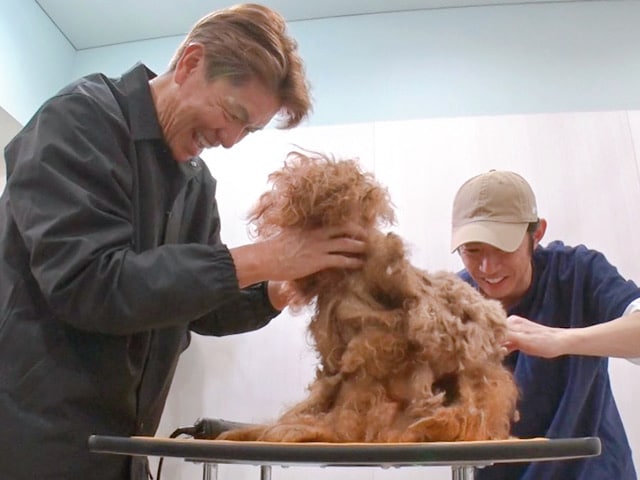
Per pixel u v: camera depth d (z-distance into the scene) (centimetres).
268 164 154
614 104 167
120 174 83
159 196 93
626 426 130
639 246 140
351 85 178
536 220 108
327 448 52
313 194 73
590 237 142
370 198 74
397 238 71
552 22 178
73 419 80
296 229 74
